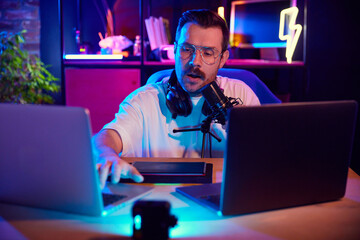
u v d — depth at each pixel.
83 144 0.81
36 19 3.71
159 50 3.20
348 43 3.63
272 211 0.93
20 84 3.47
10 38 3.51
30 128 0.84
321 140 0.92
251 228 0.83
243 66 3.10
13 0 3.70
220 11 3.10
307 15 3.16
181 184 1.14
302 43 3.65
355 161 3.57
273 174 0.88
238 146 0.81
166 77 1.75
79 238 0.78
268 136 0.84
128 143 1.48
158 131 1.61
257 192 0.88
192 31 1.39
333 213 0.92
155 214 0.75
